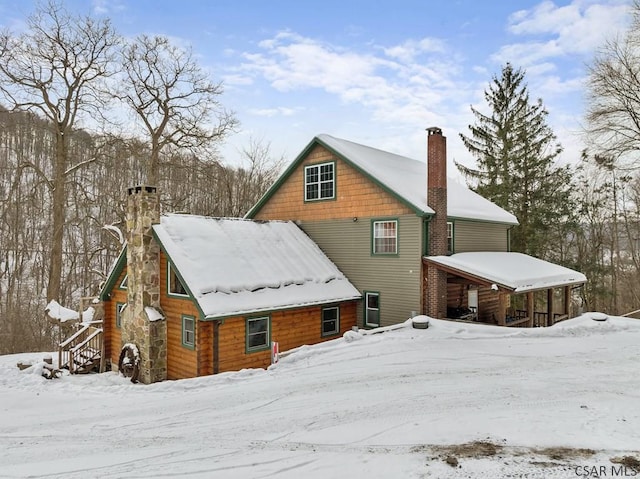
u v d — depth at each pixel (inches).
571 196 1219.2
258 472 213.0
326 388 350.9
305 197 750.5
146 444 264.4
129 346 541.3
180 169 1093.1
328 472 207.8
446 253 636.1
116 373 587.2
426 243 608.7
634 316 788.0
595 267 1157.1
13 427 319.9
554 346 466.0
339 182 700.0
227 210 1295.5
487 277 550.6
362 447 235.1
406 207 614.2
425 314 597.9
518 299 1135.6
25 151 1029.8
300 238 713.0
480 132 1268.5
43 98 903.7
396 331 538.3
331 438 251.0
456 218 670.5
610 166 956.0
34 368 540.7
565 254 1267.2
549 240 1175.6
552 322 679.1
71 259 1175.6
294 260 647.1
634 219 1224.2
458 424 257.8
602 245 1280.8
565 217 1162.0
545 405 285.6
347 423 273.0
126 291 611.8
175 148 1082.7
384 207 640.4
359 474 203.6
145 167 1087.6
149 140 1043.9
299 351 474.9
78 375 574.9
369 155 743.1
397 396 318.0
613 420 253.3
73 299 1126.4
